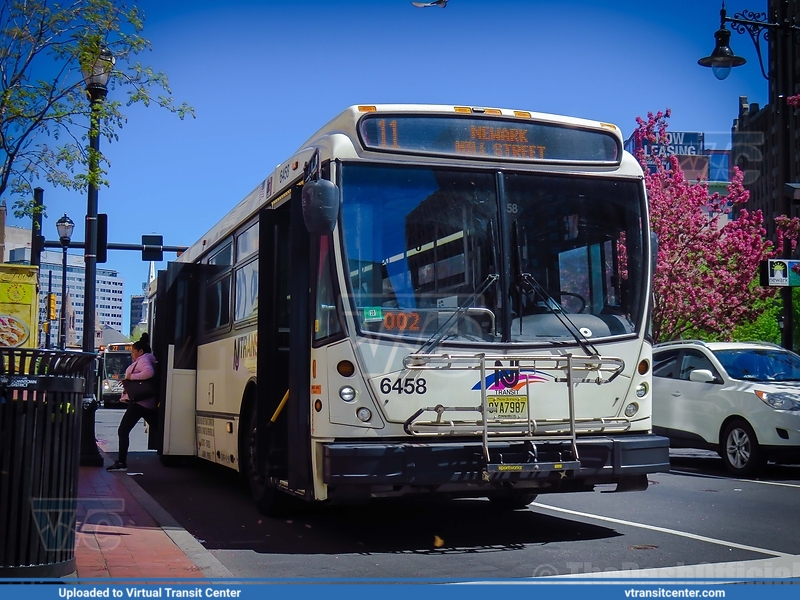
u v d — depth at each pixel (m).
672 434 14.34
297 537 8.04
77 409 5.90
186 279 13.14
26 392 5.57
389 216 7.49
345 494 6.98
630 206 8.23
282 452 8.42
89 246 14.85
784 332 18.39
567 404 7.57
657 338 28.58
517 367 7.44
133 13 11.46
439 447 7.05
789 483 12.13
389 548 7.46
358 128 7.58
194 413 12.84
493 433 7.31
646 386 7.98
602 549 7.34
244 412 9.95
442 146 7.75
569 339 7.70
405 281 7.41
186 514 9.56
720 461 15.52
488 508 9.81
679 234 28.11
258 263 9.37
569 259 7.89
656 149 28.55
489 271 7.64
